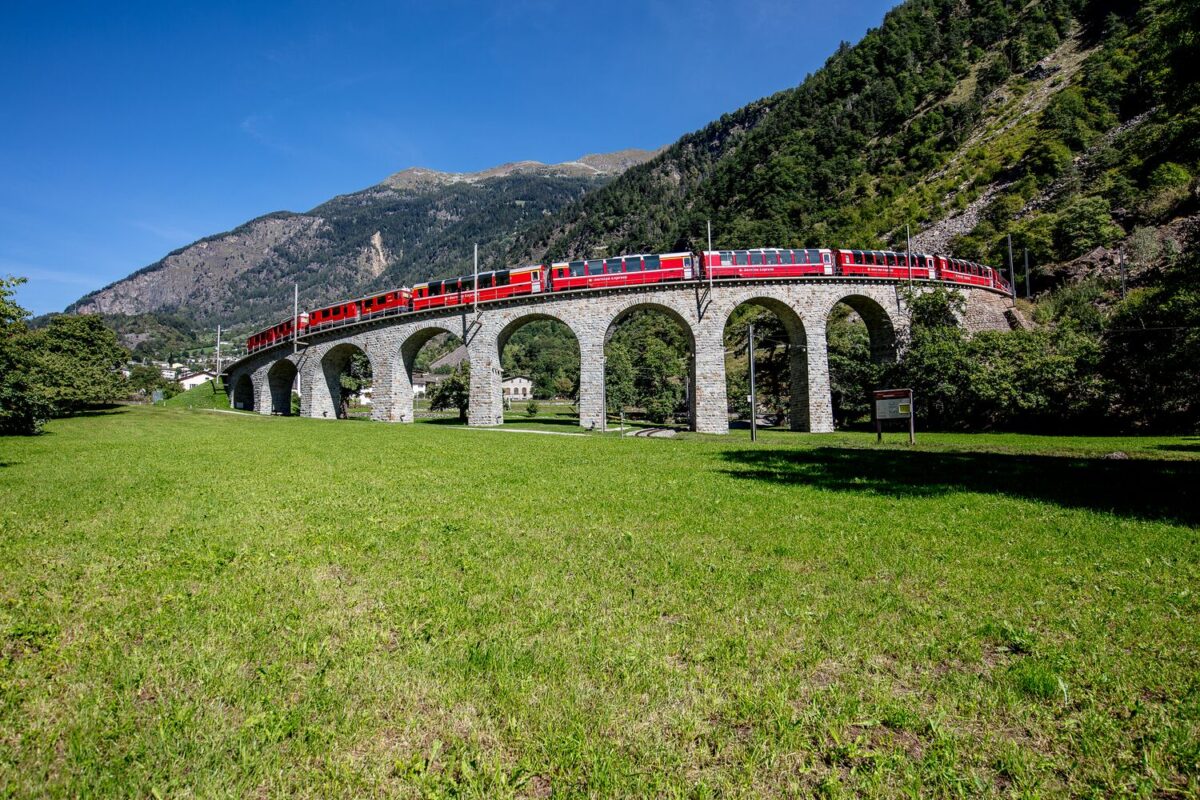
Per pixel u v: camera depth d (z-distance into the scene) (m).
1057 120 99.75
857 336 61.53
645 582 6.82
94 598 6.16
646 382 69.25
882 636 5.25
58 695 4.18
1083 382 36.38
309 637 5.12
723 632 5.32
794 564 7.64
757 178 161.50
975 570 7.33
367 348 55.44
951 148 132.50
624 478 15.76
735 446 27.94
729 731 3.82
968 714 4.02
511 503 11.90
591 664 4.65
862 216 124.62
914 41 181.12
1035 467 18.47
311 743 3.60
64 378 41.66
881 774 3.37
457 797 3.18
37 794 3.13
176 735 3.66
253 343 75.44
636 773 3.37
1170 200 60.53
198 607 5.89
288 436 31.80
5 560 7.59
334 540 8.73
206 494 12.84
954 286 53.97
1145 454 22.97
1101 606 6.03
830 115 175.88
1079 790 3.27
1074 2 151.12
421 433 35.62
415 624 5.46
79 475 15.81
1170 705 4.08
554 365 137.50
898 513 10.93
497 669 4.54
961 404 42.31
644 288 46.00
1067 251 67.44
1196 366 28.78
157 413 52.34
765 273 46.38
